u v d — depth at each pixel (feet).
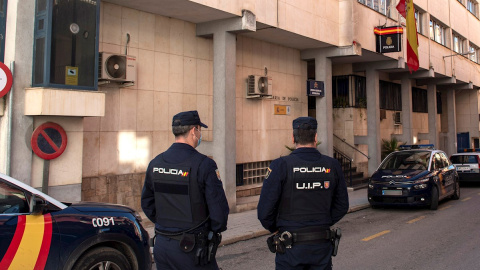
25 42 22.84
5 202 12.71
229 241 25.68
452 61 79.61
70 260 13.21
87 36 24.32
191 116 11.46
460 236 26.30
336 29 46.03
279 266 11.18
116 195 29.96
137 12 31.73
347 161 57.06
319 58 47.83
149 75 32.48
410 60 57.57
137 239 15.35
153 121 32.65
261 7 35.55
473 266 19.80
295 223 11.09
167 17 33.86
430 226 29.78
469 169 55.62
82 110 23.75
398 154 41.55
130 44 31.24
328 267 11.12
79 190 25.12
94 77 24.63
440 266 19.88
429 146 49.19
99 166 29.12
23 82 22.70
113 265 14.35
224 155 34.30
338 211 11.82
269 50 44.50
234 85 35.45
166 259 10.70
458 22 86.58
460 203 41.34
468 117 98.02
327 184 11.35
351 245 24.39
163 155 11.47
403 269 19.47
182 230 10.65
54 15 22.81
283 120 46.37
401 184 35.99
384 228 29.45
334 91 59.11
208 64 37.40
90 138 28.63
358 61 57.26
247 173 42.45
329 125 47.65
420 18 69.77
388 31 50.60
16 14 22.48
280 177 11.12
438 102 95.04
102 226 14.30
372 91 58.23
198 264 10.57
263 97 42.60
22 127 22.58
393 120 69.82
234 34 35.53
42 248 12.67
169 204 10.89
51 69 22.61
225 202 10.93
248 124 41.86
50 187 23.71
